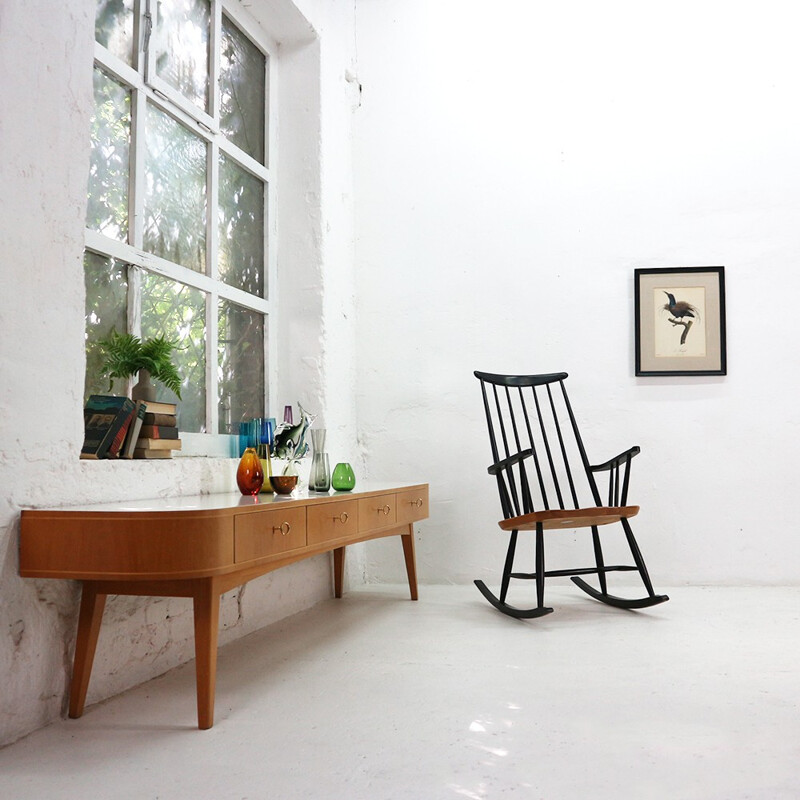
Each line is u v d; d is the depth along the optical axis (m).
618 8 3.95
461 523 3.87
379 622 2.97
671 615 3.03
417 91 4.06
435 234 3.99
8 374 1.73
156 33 2.65
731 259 3.79
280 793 1.44
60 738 1.74
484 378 3.50
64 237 1.91
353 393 3.97
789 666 2.28
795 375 3.71
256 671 2.30
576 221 3.90
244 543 1.89
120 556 1.72
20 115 1.77
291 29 3.53
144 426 2.31
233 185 3.23
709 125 3.85
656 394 3.79
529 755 1.61
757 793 1.42
